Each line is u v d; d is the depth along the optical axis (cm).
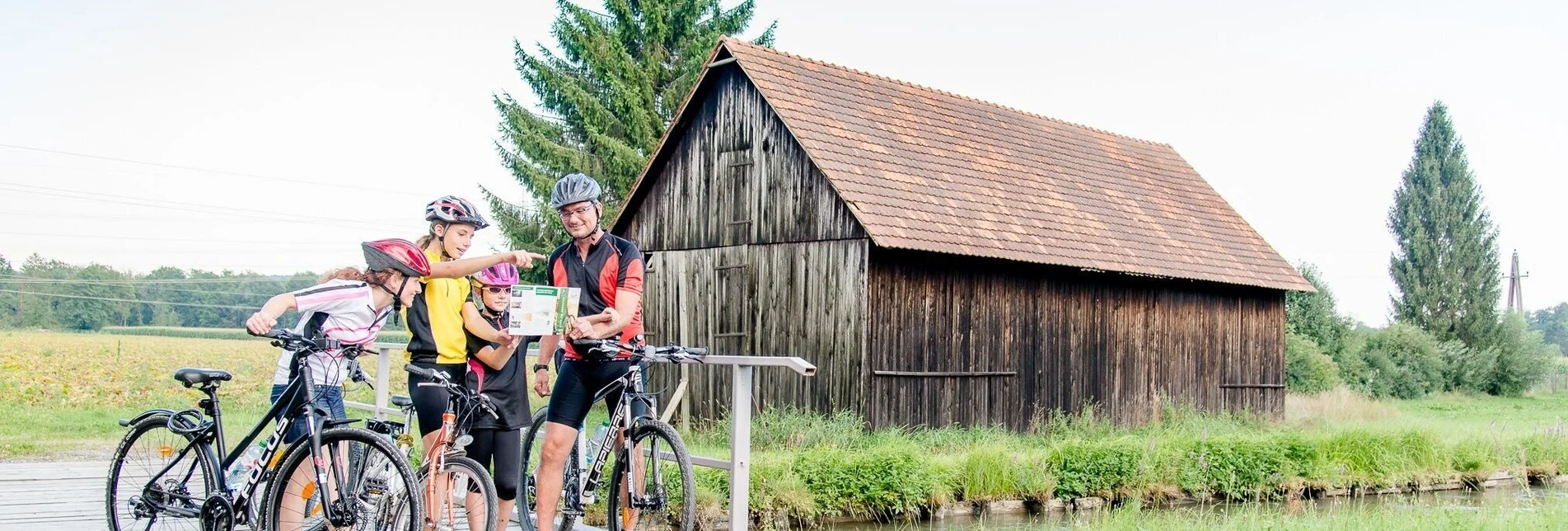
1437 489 1645
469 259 627
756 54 1988
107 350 3309
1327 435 1716
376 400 959
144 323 7625
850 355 1770
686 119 2062
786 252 1886
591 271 676
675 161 2098
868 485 1217
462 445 631
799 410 1839
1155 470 1449
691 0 3378
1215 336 2362
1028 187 2166
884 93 2164
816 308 1830
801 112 1916
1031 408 2008
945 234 1828
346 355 610
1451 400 4106
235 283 7975
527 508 751
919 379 1828
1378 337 4209
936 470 1309
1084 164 2417
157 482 643
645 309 2133
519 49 3272
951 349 1880
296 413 618
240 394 2428
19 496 915
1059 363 2058
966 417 1895
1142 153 2662
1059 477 1371
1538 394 4709
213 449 630
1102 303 2142
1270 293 2492
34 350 3244
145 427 656
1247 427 2228
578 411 673
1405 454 1670
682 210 2077
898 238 1739
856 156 1894
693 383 2009
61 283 7275
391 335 3556
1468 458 1714
